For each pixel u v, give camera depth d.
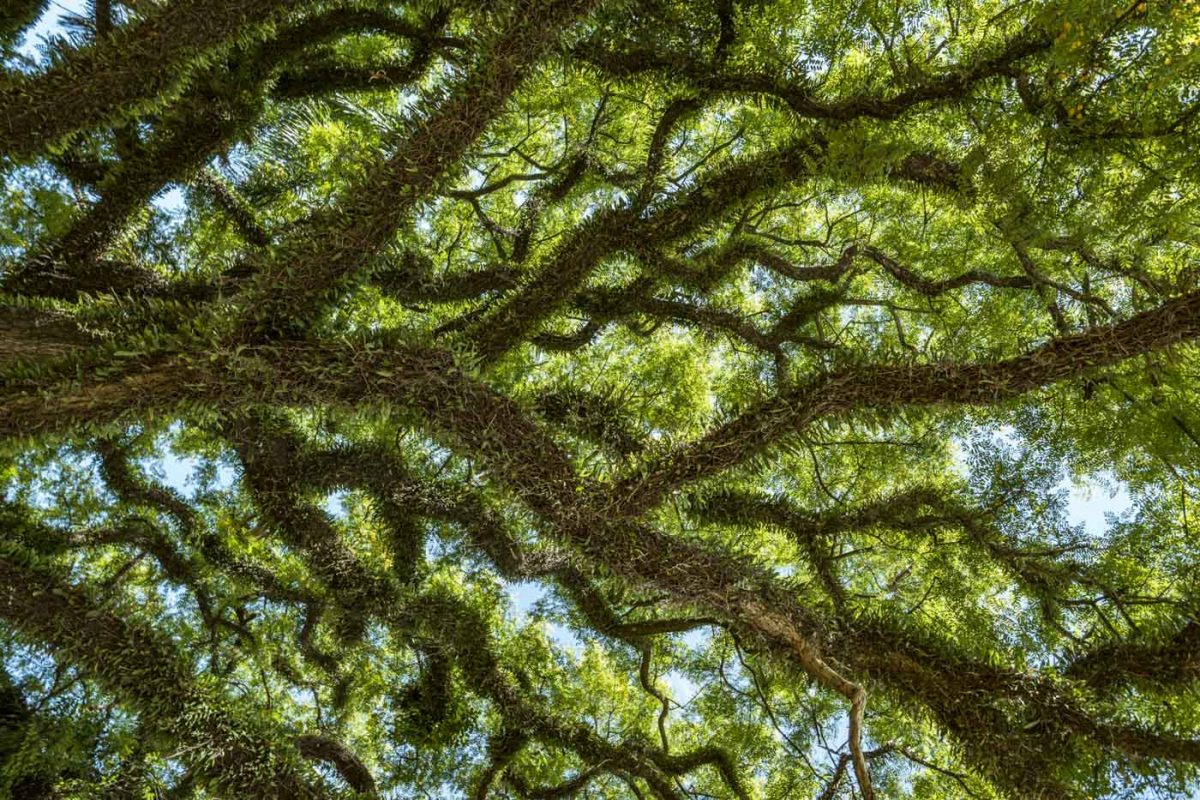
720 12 8.16
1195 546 8.41
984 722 5.53
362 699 11.09
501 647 11.10
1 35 7.53
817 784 10.27
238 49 8.10
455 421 5.07
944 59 8.51
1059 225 6.62
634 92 10.30
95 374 4.57
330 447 8.95
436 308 10.79
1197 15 4.55
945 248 10.52
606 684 11.77
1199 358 7.79
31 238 9.05
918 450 10.49
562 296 7.34
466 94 4.86
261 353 4.80
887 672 5.81
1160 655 5.65
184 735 6.21
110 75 5.39
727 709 10.92
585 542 5.41
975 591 9.38
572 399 7.62
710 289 8.44
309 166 10.25
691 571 5.40
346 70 9.12
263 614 11.17
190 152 7.76
